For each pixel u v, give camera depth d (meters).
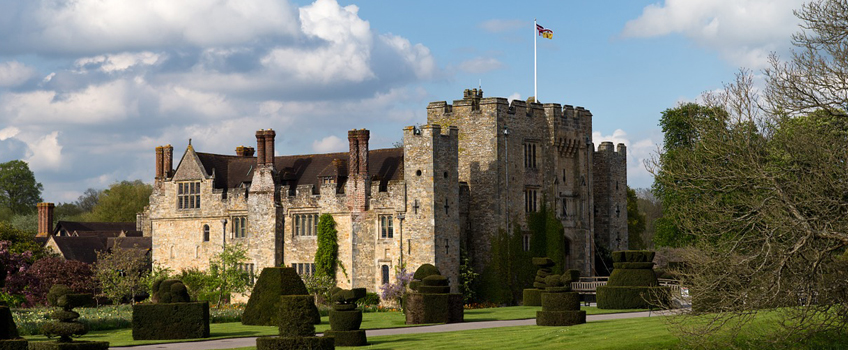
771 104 40.25
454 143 76.88
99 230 117.12
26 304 79.38
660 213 154.50
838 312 37.47
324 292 77.00
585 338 42.38
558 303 52.06
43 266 83.50
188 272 87.75
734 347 37.91
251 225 83.69
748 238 38.62
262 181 83.38
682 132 85.56
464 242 78.94
